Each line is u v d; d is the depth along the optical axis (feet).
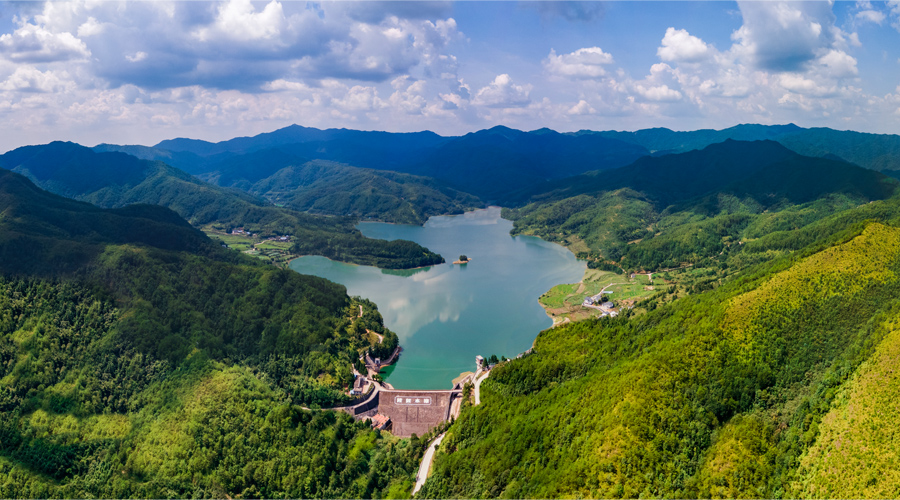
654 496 521.65
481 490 617.21
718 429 602.85
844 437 536.01
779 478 536.83
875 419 528.63
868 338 632.38
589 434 610.24
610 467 552.82
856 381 580.71
